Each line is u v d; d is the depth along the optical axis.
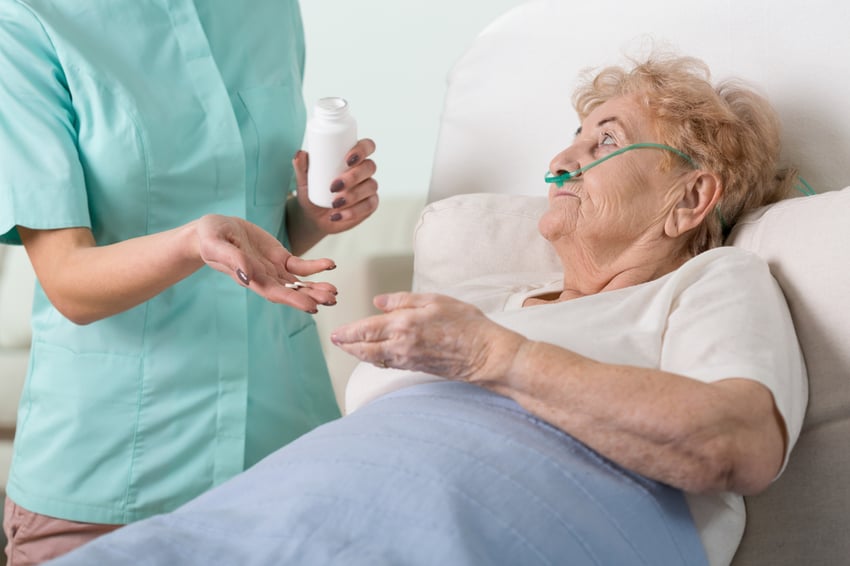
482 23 2.47
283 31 1.71
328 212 1.69
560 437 1.11
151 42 1.55
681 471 1.03
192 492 1.58
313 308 1.22
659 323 1.21
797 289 1.28
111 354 1.53
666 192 1.34
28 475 1.57
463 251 1.63
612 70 1.49
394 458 1.06
